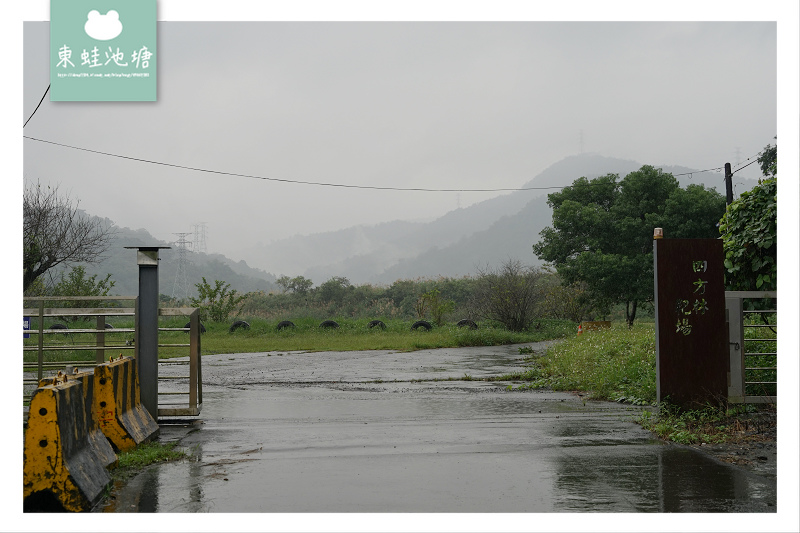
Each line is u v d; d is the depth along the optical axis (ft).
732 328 28.81
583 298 100.01
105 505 16.70
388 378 45.57
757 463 20.47
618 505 16.53
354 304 171.42
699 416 27.30
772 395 29.30
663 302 28.19
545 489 17.87
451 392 38.34
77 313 28.07
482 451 22.45
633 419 28.37
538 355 62.85
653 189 93.61
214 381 44.19
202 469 20.21
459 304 150.41
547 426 27.04
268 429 26.84
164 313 28.22
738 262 34.78
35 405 16.28
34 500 16.20
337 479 18.97
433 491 17.74
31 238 80.53
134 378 25.39
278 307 173.58
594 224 93.61
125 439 22.52
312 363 57.00
